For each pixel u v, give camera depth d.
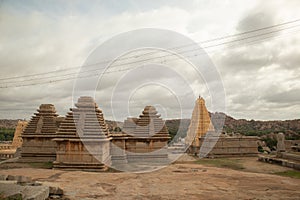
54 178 12.23
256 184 10.97
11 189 7.64
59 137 15.47
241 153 22.41
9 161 19.11
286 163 16.45
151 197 8.74
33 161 19.02
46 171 14.43
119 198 8.55
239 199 8.52
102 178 12.37
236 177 12.73
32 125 19.86
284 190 9.84
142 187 10.38
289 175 13.41
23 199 6.87
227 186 10.58
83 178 12.30
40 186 8.39
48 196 8.33
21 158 19.16
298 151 19.95
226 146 22.31
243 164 17.73
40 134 19.45
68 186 10.35
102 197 8.66
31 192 7.57
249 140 22.73
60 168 15.20
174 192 9.50
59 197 8.46
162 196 8.88
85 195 8.88
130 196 8.86
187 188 10.20
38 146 19.44
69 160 15.38
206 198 8.63
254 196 8.91
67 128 15.70
